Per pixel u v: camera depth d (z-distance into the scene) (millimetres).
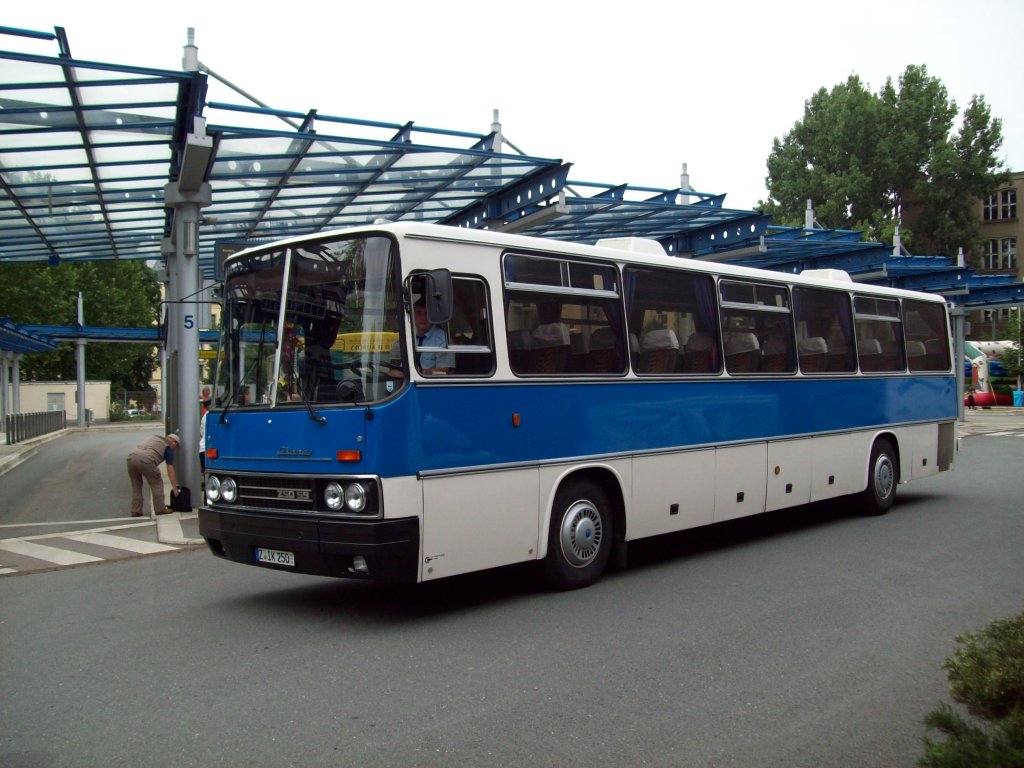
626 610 7832
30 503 16656
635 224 18391
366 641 6980
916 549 10492
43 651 6867
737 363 10672
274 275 7918
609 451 8922
